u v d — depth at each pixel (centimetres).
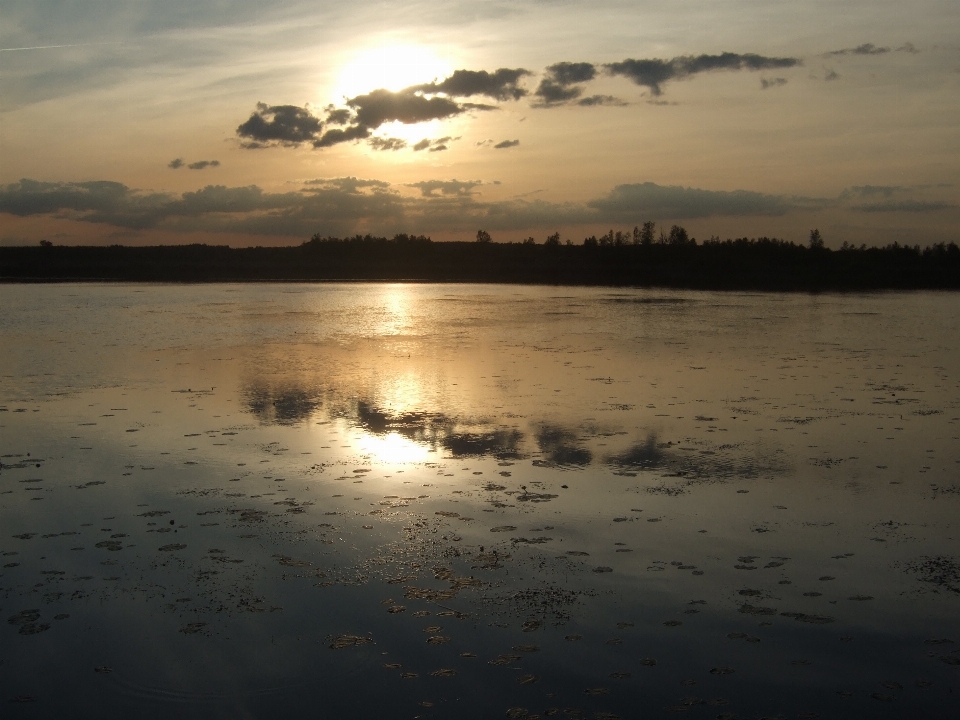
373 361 2675
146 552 1084
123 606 941
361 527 1169
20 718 747
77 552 1084
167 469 1437
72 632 888
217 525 1175
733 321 4044
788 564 1047
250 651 851
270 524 1179
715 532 1150
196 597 962
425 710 756
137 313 4419
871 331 3584
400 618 916
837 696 770
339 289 6944
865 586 986
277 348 2995
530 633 882
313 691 784
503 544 1109
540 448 1570
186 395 2083
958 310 4759
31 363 2614
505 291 6744
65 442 1616
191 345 3077
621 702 764
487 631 887
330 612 928
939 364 2605
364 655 844
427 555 1074
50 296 5772
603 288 7269
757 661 827
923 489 1326
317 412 1883
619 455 1521
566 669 816
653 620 909
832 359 2709
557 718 742
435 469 1436
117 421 1794
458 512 1227
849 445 1590
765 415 1852
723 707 755
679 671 812
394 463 1472
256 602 950
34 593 972
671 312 4594
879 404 1970
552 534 1144
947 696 769
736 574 1020
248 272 10075
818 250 10375
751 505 1255
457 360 2692
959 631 881
